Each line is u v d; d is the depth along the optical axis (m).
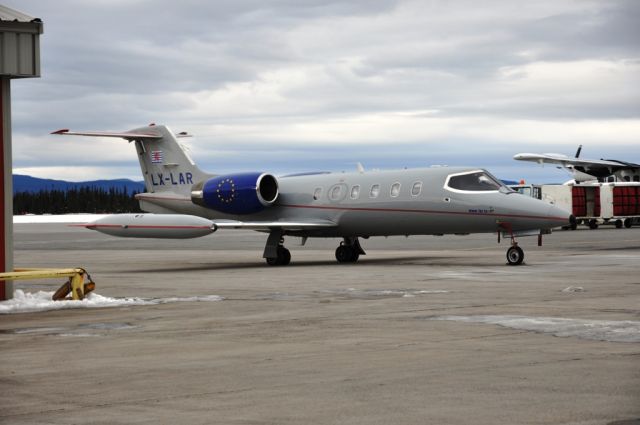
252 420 8.53
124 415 8.81
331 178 35.88
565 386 9.77
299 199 36.12
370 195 34.31
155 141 40.03
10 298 20.28
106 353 12.60
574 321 15.16
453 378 10.33
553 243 49.16
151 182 40.31
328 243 59.19
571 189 70.12
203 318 16.69
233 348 12.90
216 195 37.28
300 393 9.69
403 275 26.94
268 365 11.41
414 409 8.85
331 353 12.27
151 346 13.20
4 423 8.56
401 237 65.50
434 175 33.19
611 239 52.62
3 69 19.61
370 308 17.83
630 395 9.32
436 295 20.34
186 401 9.39
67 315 17.64
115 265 36.53
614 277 24.92
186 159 39.25
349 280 25.36
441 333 13.96
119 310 18.39
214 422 8.48
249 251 49.62
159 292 22.67
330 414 8.71
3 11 20.30
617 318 15.53
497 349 12.28
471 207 31.84
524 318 15.70
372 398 9.38
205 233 31.83
